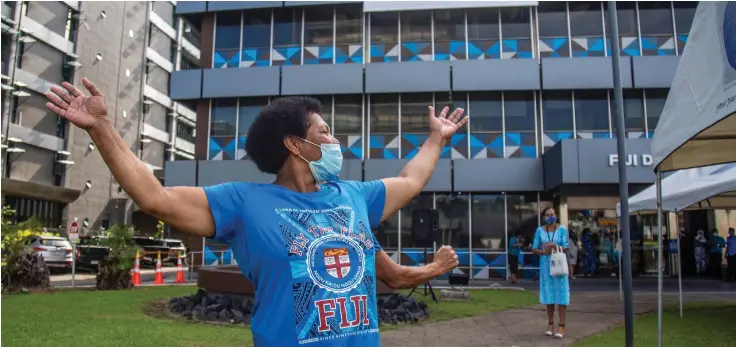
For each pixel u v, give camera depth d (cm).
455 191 1841
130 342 648
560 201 1806
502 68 1834
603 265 1917
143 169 161
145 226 3481
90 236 2606
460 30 1945
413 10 1944
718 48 378
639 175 1595
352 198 193
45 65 2755
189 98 1952
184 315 902
